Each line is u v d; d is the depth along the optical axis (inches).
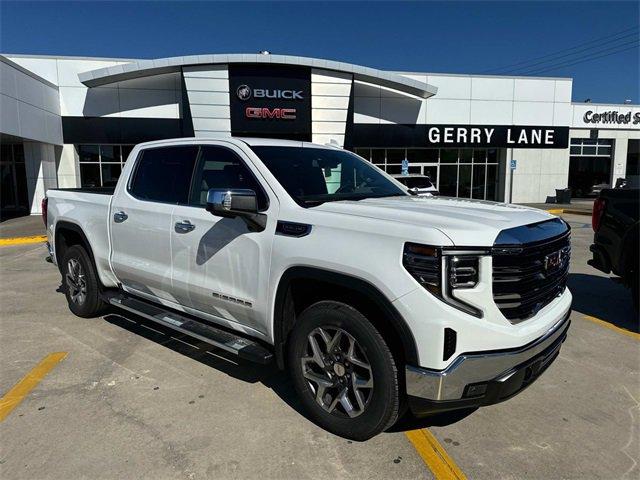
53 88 779.4
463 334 101.3
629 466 111.0
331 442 119.6
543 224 123.3
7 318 220.2
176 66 784.9
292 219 125.6
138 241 172.9
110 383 151.8
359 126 930.7
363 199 141.3
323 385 123.4
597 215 227.8
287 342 131.9
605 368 167.0
